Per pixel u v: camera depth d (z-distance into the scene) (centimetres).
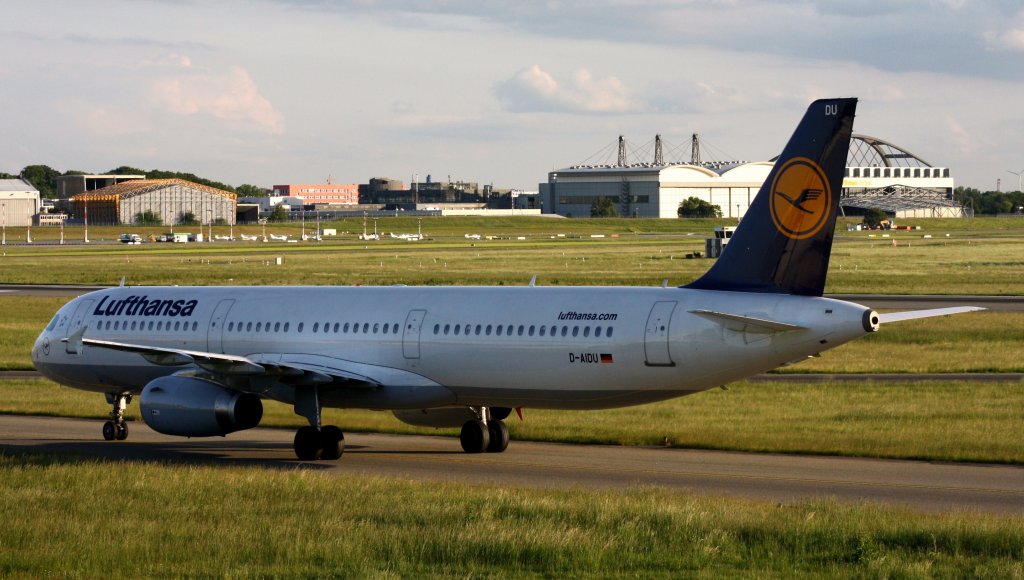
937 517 4881
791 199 6309
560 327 6775
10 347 14000
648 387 6606
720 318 6353
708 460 6862
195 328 7944
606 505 4969
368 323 7394
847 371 11331
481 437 7306
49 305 19562
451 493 5462
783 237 6341
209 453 7425
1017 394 9219
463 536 4428
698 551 4241
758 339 6259
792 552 4269
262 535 4566
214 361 6856
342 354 7438
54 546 4441
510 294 7119
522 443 7700
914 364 11750
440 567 4134
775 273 6372
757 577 3928
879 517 4800
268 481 5772
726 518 4731
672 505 4969
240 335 7781
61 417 9088
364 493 5478
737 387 9938
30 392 10275
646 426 8044
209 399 7038
